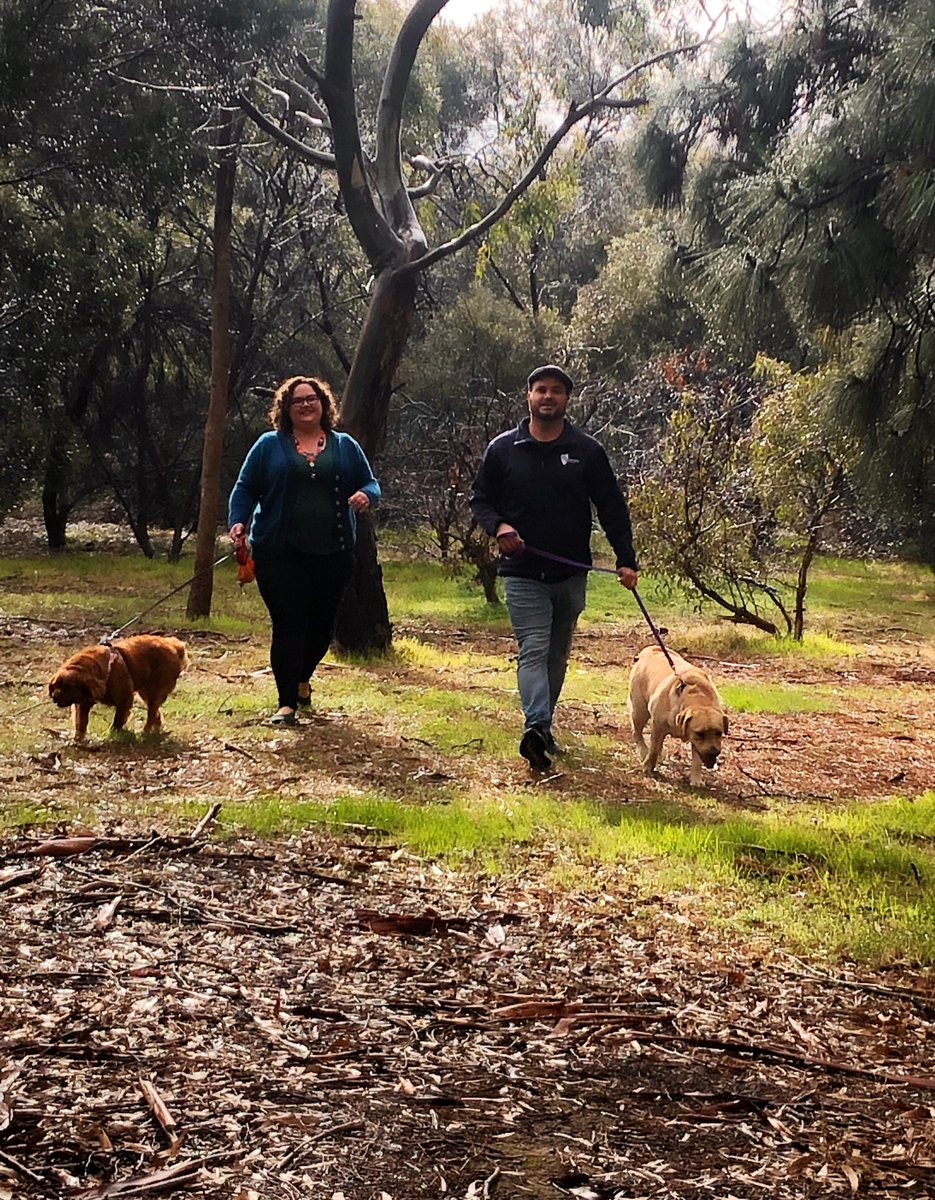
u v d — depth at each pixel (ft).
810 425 49.96
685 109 45.93
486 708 30.25
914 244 33.81
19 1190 8.48
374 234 41.50
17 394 72.28
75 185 71.72
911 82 32.40
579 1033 12.09
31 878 15.43
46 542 93.81
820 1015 13.03
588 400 79.82
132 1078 10.27
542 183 45.60
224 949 13.57
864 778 25.72
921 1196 9.26
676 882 17.11
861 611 68.03
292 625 26.58
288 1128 9.64
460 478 65.67
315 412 26.27
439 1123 9.96
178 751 23.52
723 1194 9.11
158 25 57.31
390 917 14.84
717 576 55.77
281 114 58.18
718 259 38.29
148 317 85.30
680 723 23.49
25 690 29.04
